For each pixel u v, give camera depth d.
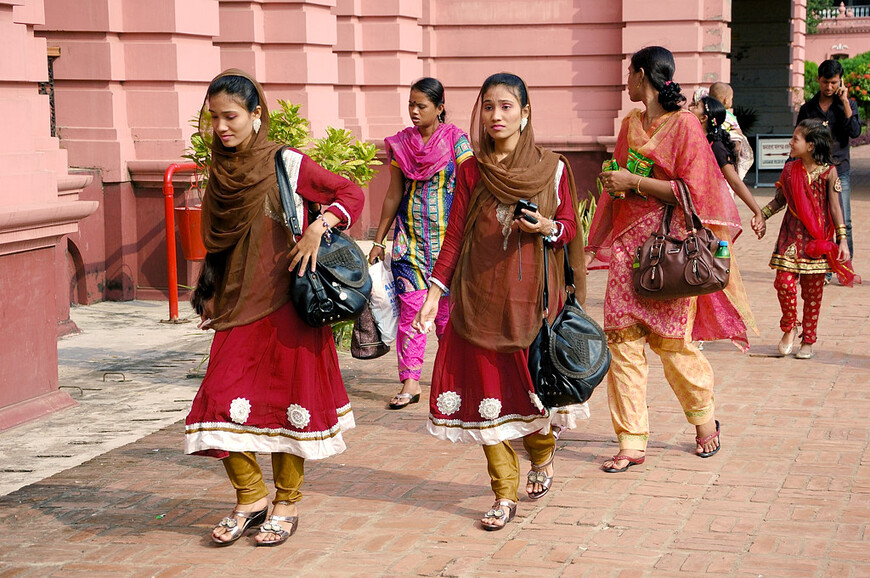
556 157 4.48
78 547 4.32
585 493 4.84
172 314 9.09
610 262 5.17
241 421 4.16
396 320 6.45
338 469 5.29
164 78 9.90
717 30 13.70
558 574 3.96
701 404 5.26
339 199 4.20
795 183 7.29
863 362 7.33
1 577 4.03
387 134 13.98
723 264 4.85
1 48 6.02
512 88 4.33
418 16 14.36
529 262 4.36
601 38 14.41
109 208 9.93
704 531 4.34
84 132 9.88
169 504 4.82
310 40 11.98
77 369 7.45
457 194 4.52
